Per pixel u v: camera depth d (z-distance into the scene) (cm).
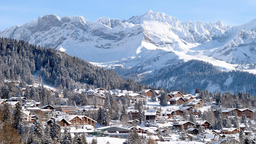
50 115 17738
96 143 12612
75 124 16575
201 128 17638
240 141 14538
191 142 14738
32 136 11094
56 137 12225
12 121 11112
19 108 12512
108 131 15862
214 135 16362
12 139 7938
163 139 15362
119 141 13675
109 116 18775
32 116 16300
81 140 11925
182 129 16375
